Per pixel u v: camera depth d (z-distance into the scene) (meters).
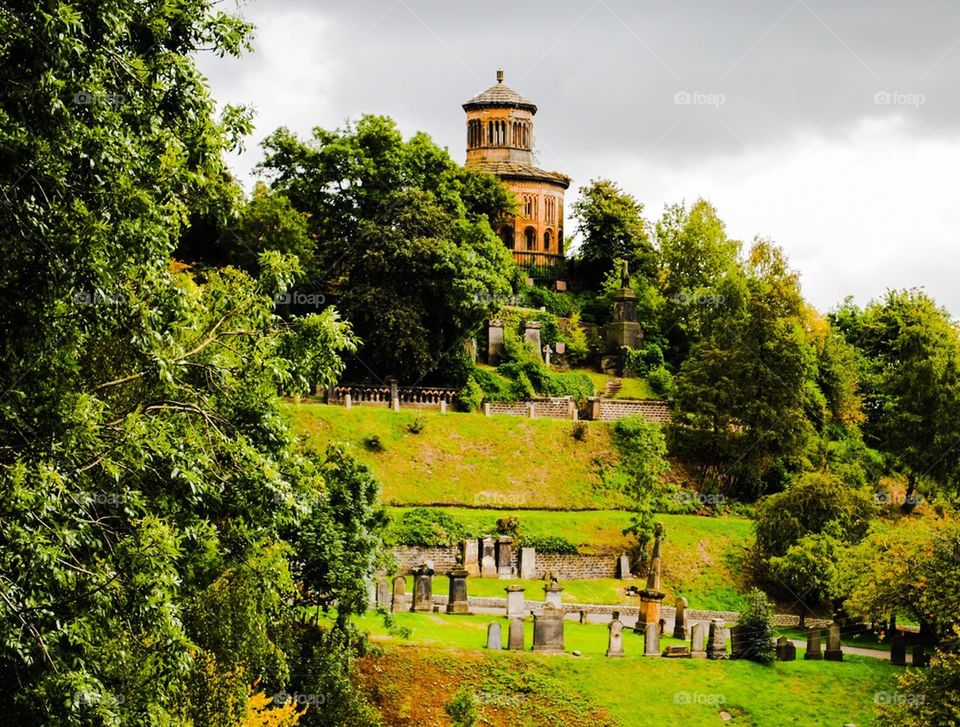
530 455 102.62
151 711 39.62
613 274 139.38
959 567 72.56
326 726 57.50
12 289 37.97
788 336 107.75
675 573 92.06
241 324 47.97
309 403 103.94
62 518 39.22
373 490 64.31
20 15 37.34
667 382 122.50
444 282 111.12
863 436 122.12
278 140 120.69
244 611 48.56
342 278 113.69
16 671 37.03
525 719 63.53
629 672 68.00
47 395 38.66
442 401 108.50
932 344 111.12
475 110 150.00
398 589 74.88
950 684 57.38
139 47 45.09
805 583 87.38
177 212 44.19
